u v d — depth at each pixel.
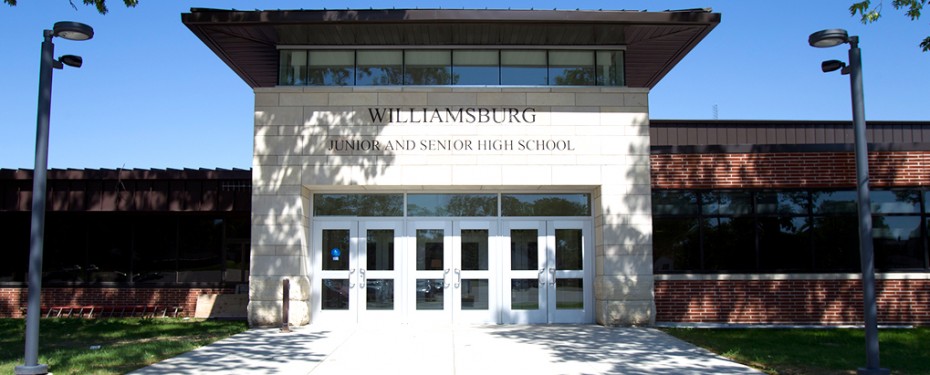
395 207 16.56
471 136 15.92
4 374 9.86
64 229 19.03
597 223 16.31
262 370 10.38
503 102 16.05
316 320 16.22
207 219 19.09
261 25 14.89
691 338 13.77
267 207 15.73
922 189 16.38
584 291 16.47
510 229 16.58
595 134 16.03
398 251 16.42
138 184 18.19
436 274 16.38
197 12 14.51
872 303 9.62
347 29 15.26
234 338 13.87
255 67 17.70
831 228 16.31
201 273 18.94
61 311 18.66
